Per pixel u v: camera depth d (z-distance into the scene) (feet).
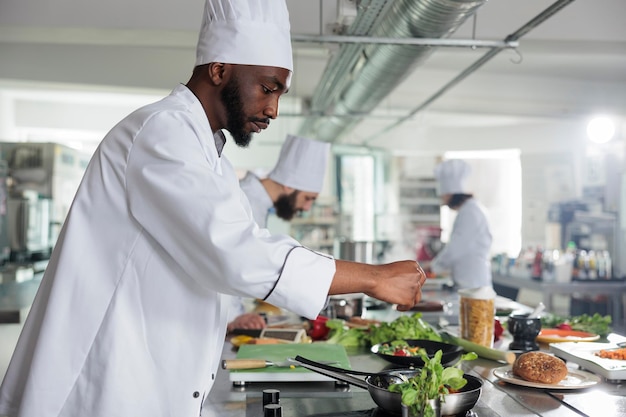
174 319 4.75
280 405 5.34
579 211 28.35
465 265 18.58
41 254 21.93
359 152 30.55
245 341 8.19
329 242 28.30
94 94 27.02
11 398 4.90
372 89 14.52
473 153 33.24
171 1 14.34
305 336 8.30
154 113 4.68
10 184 22.76
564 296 29.84
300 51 20.97
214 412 5.36
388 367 6.89
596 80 25.13
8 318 12.09
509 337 8.83
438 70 24.43
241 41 4.81
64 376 4.62
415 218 32.04
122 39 15.52
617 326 22.09
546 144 31.04
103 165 4.71
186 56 21.81
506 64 22.81
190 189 4.45
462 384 4.65
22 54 21.18
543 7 14.52
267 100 4.96
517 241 36.11
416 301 4.78
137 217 4.61
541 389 5.87
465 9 8.75
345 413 5.25
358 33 11.28
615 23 14.65
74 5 14.26
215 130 5.15
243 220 4.50
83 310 4.66
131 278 4.71
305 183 12.16
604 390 5.84
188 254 4.52
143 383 4.69
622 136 27.07
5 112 27.30
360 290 4.62
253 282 4.41
